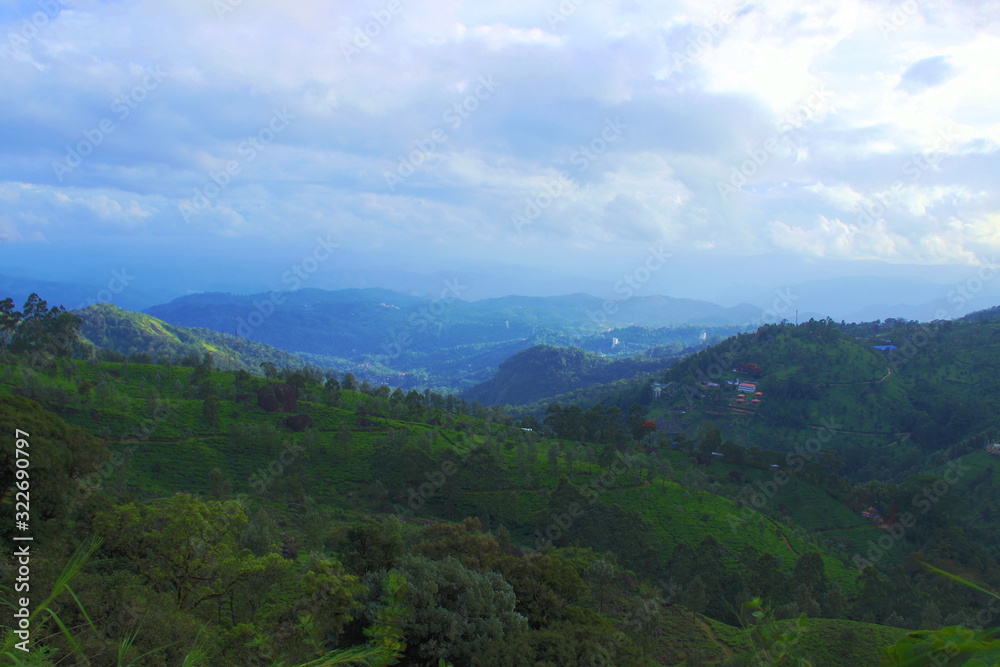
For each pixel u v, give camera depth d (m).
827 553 84.38
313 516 56.00
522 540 78.75
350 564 33.69
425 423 121.19
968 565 81.00
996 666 3.11
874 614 61.34
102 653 9.35
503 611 30.62
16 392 83.19
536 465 97.38
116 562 26.94
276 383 111.69
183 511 27.92
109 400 89.44
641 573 64.75
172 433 88.44
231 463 83.75
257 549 46.41
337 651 9.10
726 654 45.38
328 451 92.88
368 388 152.62
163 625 17.56
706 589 61.88
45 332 110.62
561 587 37.41
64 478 28.66
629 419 137.25
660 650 45.72
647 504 87.38
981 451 135.12
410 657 26.58
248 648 18.80
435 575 29.45
